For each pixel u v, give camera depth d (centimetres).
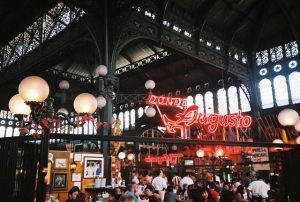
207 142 409
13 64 1959
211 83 2277
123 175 1248
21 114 396
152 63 2158
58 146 1440
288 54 1903
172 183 974
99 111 1005
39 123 348
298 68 1838
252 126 1702
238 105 2075
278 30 1922
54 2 1603
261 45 2027
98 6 1155
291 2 1634
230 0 1553
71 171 874
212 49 1599
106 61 1067
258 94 1830
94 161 935
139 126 1858
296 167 425
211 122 1141
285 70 1892
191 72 2286
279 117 599
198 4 1507
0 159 318
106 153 982
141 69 2223
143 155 1823
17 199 296
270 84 1944
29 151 308
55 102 2633
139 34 1208
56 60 1683
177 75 2350
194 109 1096
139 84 2589
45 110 357
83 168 905
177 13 1452
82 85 2386
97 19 1139
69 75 2331
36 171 295
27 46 1842
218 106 2191
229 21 1695
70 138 308
